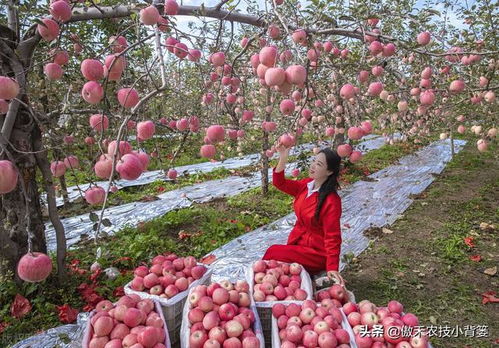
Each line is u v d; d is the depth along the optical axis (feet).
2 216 10.30
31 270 5.69
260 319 8.25
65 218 18.01
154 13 6.34
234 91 9.44
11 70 9.14
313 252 9.91
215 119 7.79
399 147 35.78
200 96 9.12
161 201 20.71
